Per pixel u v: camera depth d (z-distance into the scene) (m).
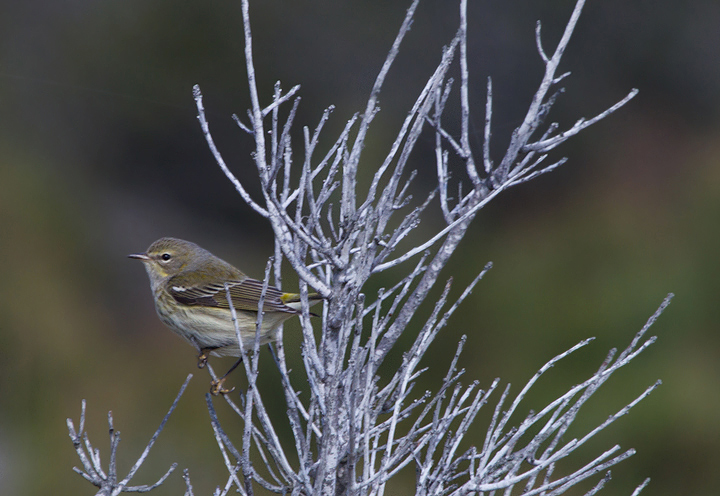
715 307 13.04
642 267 14.01
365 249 4.12
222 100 19.58
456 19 19.12
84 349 14.38
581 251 14.71
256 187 19.52
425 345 4.57
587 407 11.70
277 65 19.53
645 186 16.66
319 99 19.42
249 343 7.29
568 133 4.49
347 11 19.38
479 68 18.92
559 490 4.27
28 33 19.17
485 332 13.31
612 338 12.79
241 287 7.29
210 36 19.39
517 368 12.56
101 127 19.20
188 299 7.28
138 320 15.56
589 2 18.97
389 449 4.37
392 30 19.48
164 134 19.53
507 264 14.82
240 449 12.35
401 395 4.46
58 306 14.84
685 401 11.53
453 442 4.48
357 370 4.07
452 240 4.67
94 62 19.38
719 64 18.83
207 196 19.55
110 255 16.91
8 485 12.04
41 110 18.92
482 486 4.19
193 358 14.37
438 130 4.74
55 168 18.03
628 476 11.06
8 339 14.05
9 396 13.42
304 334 4.26
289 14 19.41
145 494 11.65
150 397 13.58
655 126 18.53
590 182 17.52
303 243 4.65
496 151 18.28
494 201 17.16
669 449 11.20
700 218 14.90
